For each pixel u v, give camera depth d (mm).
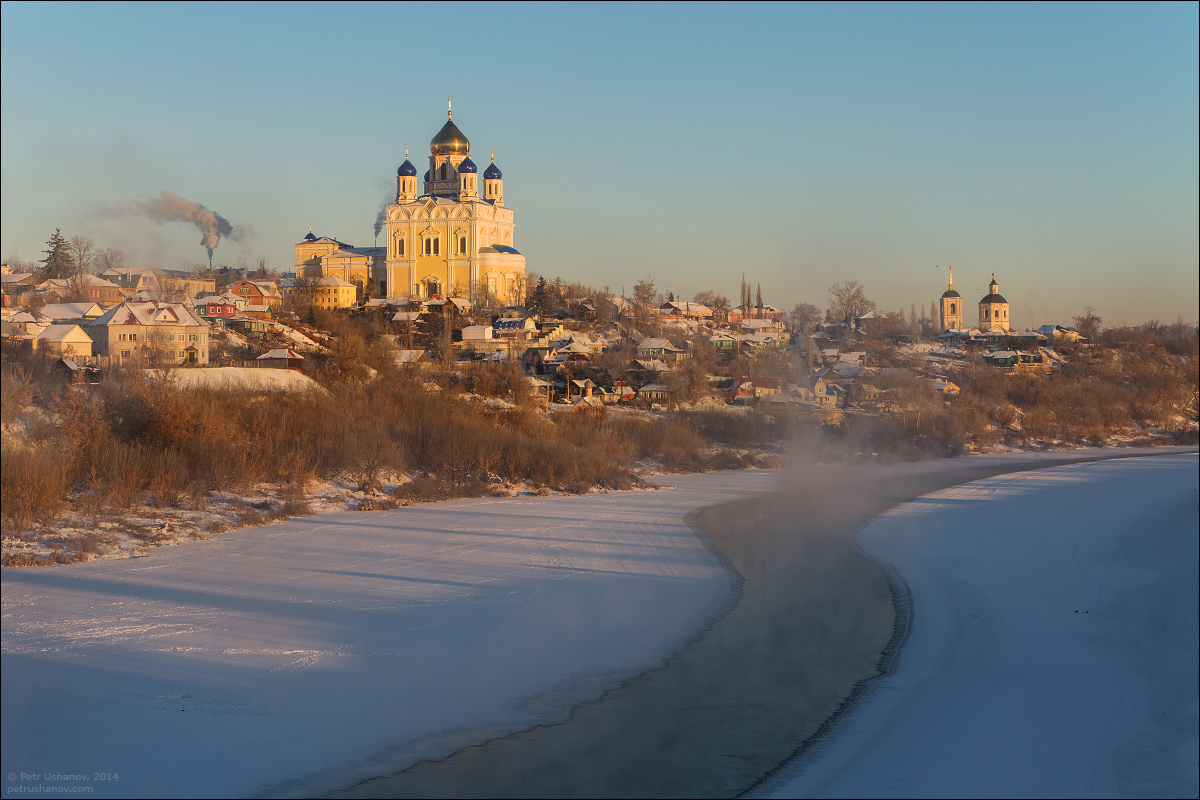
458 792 20516
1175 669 28109
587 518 56094
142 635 29734
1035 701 25797
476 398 91375
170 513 50188
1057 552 45906
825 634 32125
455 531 50438
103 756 21344
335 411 70125
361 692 25828
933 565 43250
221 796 19969
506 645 30297
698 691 26703
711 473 83438
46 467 47344
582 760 22172
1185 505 61438
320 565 40875
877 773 21562
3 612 31969
